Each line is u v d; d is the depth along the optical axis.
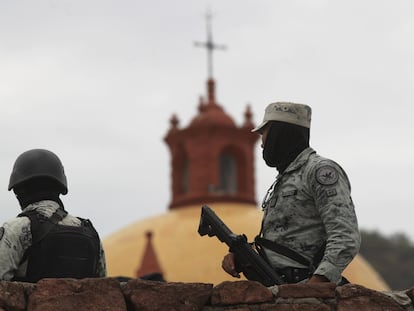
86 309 8.98
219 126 49.06
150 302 9.12
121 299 9.08
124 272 44.22
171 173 49.97
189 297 9.20
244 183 49.22
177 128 50.19
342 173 10.03
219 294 9.25
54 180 10.27
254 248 10.28
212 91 51.28
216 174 48.88
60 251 9.77
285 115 10.30
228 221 45.16
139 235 46.22
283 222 10.01
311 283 9.31
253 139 50.12
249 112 50.56
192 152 49.28
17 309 8.88
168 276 42.88
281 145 10.27
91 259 9.94
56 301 8.94
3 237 9.67
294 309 9.18
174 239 44.91
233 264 10.17
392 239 101.94
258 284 9.26
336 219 9.75
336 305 9.23
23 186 10.21
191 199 48.22
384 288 45.62
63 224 9.94
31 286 9.02
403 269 97.31
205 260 43.19
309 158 10.16
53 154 10.48
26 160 10.30
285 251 9.95
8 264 9.61
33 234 9.73
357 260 46.22
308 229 9.96
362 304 9.20
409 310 9.35
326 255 9.64
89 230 10.08
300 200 9.98
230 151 49.66
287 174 10.13
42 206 10.05
